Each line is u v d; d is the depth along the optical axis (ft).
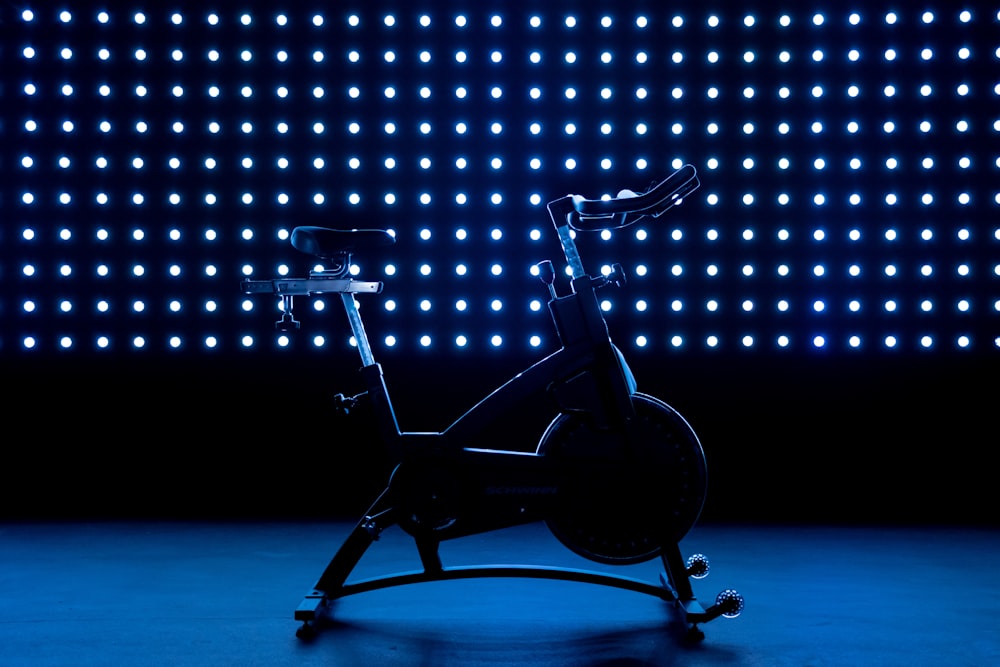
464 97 15.43
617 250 15.20
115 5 15.39
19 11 15.37
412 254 15.34
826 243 15.12
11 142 15.30
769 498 15.14
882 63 15.16
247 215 15.35
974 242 14.99
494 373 15.28
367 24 15.49
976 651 7.59
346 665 7.22
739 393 15.17
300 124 15.40
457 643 7.80
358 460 15.29
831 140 15.15
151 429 15.29
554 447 8.57
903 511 15.01
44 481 15.23
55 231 15.30
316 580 10.24
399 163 15.40
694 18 15.35
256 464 15.31
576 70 15.42
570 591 9.68
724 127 15.26
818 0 15.23
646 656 7.43
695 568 8.96
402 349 15.28
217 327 15.31
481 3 15.49
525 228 15.35
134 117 15.35
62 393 15.26
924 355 15.03
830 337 15.10
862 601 9.26
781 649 7.63
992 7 15.08
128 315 15.29
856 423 15.10
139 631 8.18
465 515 8.39
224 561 11.32
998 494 14.89
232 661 7.31
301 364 15.31
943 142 15.06
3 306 15.26
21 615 8.72
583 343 8.47
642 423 8.49
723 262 15.17
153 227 15.31
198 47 15.43
